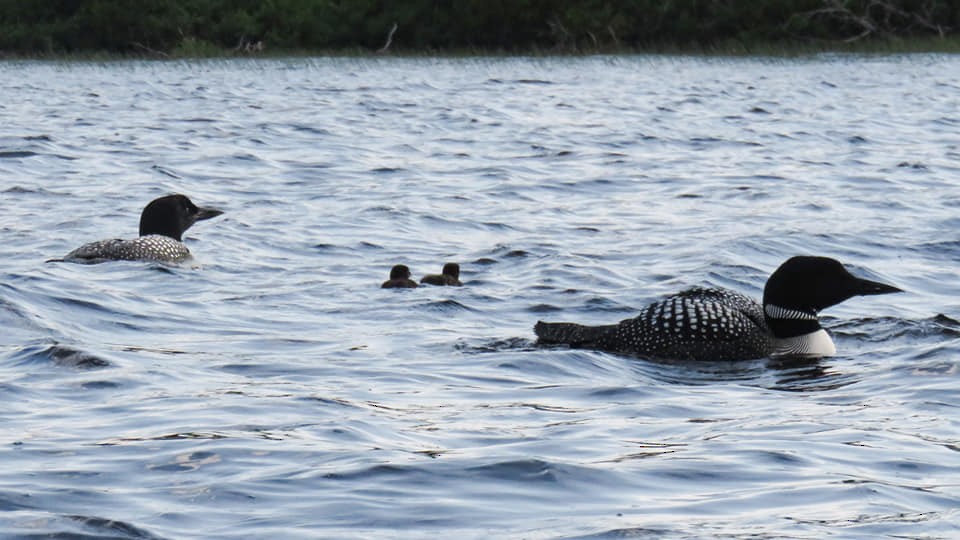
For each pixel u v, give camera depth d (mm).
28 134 64000
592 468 15016
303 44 160625
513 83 112125
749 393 19781
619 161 56781
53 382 19594
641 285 30109
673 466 15195
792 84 107938
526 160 57125
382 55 157125
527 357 21906
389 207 41844
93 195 44594
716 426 17406
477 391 19672
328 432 16609
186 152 58469
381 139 66000
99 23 159375
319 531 12945
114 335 24094
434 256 34469
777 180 49938
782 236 35969
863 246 35219
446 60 149250
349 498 13891
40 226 38031
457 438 16516
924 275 31688
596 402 19031
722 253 33344
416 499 13906
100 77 123750
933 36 152000
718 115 81062
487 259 33750
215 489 14141
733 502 13891
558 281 30344
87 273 29891
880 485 14430
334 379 20406
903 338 24422
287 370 21062
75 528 12914
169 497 13938
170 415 17578
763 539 12656
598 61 143625
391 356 22391
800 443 16328
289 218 40219
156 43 161500
